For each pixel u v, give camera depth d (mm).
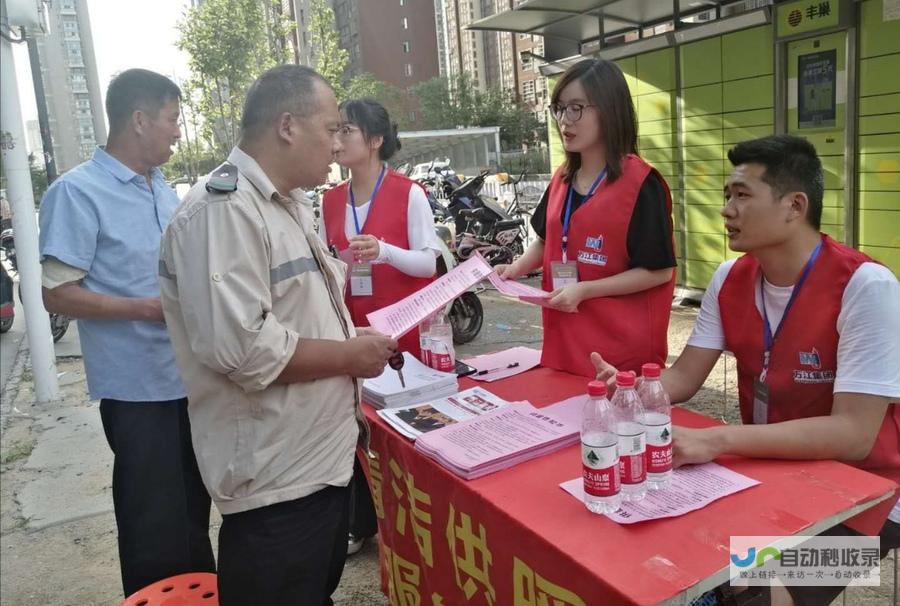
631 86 6227
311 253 1636
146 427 2199
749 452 1565
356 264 2656
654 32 6641
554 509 1453
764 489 1468
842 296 1620
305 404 1554
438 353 2365
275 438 1537
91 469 3930
